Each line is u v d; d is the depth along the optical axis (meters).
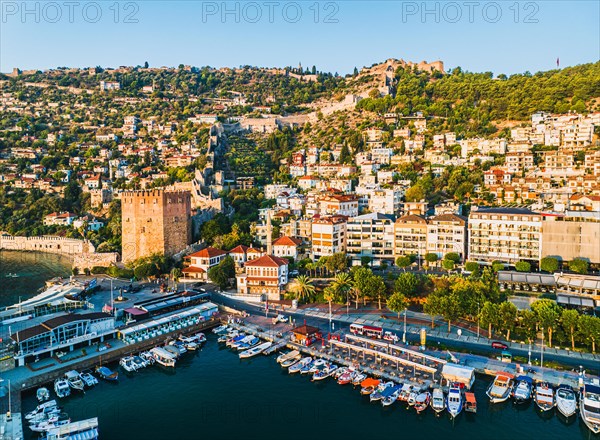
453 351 111.69
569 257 159.00
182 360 114.81
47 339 113.56
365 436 83.31
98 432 84.69
